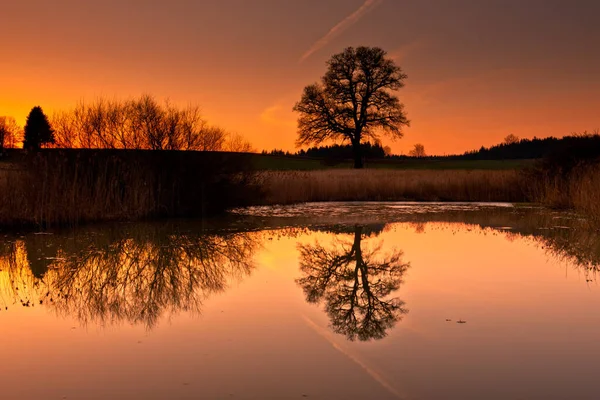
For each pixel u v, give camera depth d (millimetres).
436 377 4449
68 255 10078
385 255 10391
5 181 13859
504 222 15648
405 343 5309
